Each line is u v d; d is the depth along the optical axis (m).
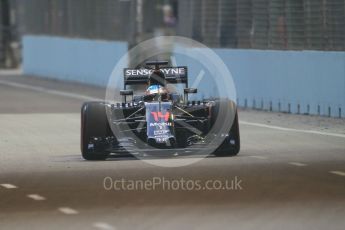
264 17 80.62
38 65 143.00
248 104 81.69
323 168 42.59
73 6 127.88
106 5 116.88
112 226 30.09
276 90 76.94
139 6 117.00
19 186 38.91
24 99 96.12
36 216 32.25
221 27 88.38
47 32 139.62
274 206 33.25
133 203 34.22
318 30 72.62
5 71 162.12
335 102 68.88
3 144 55.22
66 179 40.47
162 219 31.14
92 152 46.12
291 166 43.31
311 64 71.69
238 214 31.81
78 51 123.94
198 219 31.03
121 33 112.81
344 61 67.56
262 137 56.94
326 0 71.38
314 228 29.38
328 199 34.53
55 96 99.94
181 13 97.31
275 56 76.94
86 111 46.41
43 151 51.38
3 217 32.19
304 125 64.19
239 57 83.19
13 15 181.25
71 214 32.41
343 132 58.97
